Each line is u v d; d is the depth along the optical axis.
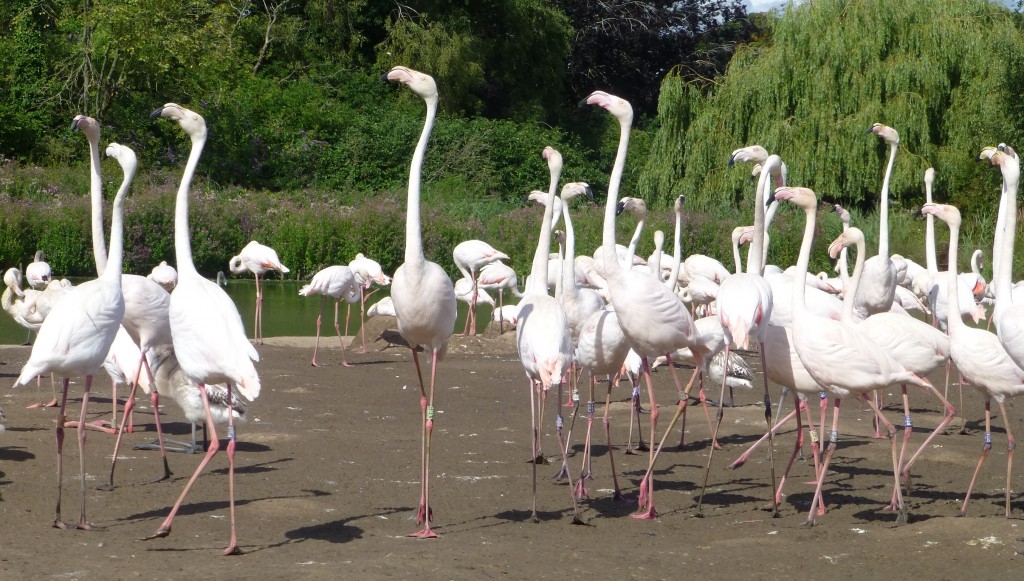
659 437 9.70
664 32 57.53
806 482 7.91
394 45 45.38
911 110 28.59
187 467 7.89
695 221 29.27
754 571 5.36
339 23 46.38
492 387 12.55
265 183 36.94
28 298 12.70
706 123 30.94
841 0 29.98
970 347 6.93
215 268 28.16
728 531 6.41
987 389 6.89
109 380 12.38
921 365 8.01
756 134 30.48
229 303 6.23
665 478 8.05
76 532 6.00
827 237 28.09
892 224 28.12
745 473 8.26
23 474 7.43
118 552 5.57
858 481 7.95
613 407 11.23
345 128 40.91
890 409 11.45
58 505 6.08
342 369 13.82
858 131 28.58
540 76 51.12
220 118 37.22
